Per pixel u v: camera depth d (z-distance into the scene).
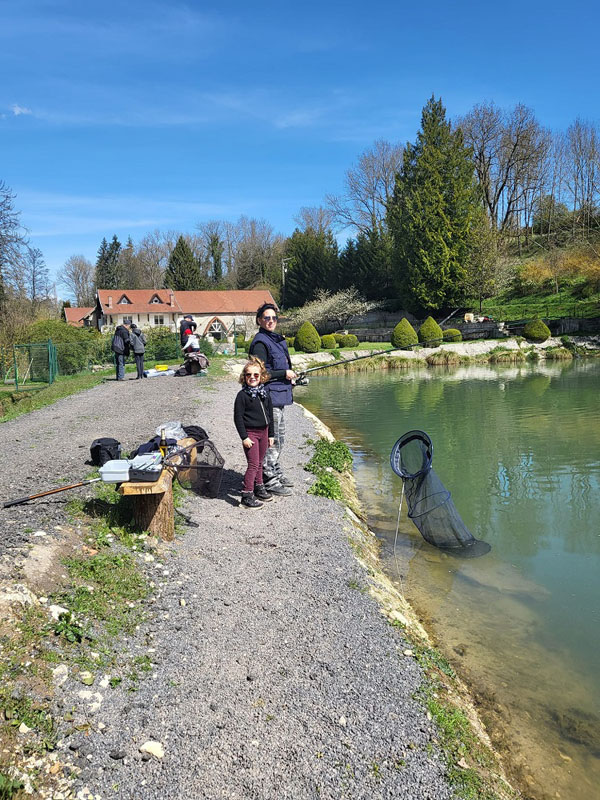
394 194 48.00
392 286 48.56
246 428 6.03
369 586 4.62
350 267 50.31
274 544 5.23
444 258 39.91
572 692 3.86
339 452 9.39
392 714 3.11
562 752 3.29
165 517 5.00
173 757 2.72
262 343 6.29
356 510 7.18
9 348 22.94
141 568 4.47
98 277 82.31
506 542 6.72
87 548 4.54
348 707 3.13
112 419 10.67
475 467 10.12
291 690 3.23
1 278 24.91
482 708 3.64
